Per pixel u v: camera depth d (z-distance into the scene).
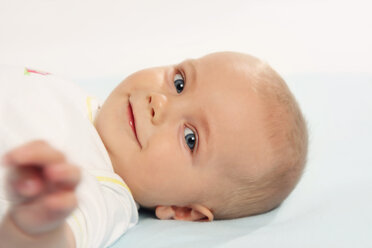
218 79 0.49
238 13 0.86
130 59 0.75
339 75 0.69
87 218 0.42
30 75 0.51
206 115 0.49
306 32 0.82
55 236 0.37
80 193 0.42
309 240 0.45
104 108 0.51
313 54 0.77
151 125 0.49
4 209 0.41
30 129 0.46
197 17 0.84
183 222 0.49
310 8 0.87
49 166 0.32
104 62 0.74
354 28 0.83
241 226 0.48
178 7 0.84
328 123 0.61
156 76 0.51
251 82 0.50
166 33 0.80
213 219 0.51
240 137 0.48
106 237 0.44
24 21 0.77
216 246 0.44
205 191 0.50
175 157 0.49
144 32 0.80
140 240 0.46
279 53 0.77
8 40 0.74
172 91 0.51
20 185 0.32
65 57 0.74
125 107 0.50
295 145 0.50
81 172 0.34
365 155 0.56
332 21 0.85
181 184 0.49
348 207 0.49
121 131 0.50
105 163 0.47
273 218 0.50
